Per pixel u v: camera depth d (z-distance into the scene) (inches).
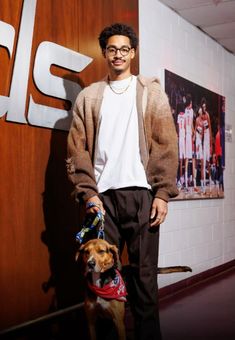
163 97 86.2
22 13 98.9
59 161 110.0
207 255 183.8
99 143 86.4
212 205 189.8
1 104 94.3
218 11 162.7
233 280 176.2
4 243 95.5
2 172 95.3
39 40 103.4
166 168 83.6
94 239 81.8
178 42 165.2
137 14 136.2
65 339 101.7
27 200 101.0
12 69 97.3
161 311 128.3
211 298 144.7
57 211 108.8
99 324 88.2
